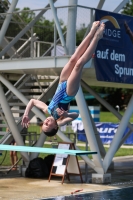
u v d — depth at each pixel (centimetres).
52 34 2714
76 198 1806
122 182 2253
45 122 1237
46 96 2605
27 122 1236
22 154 2469
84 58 1129
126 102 10069
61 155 2245
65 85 1173
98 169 2206
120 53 2166
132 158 3450
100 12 2088
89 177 2430
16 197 1822
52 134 1252
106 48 2102
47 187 2080
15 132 2445
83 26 2145
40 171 2353
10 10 2417
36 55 2734
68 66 1172
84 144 4266
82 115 2144
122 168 2858
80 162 3172
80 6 2111
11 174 2477
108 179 2212
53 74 2512
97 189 2034
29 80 2773
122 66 2173
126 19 2192
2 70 2348
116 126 4438
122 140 2747
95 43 1131
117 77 2147
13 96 2717
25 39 2778
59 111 1175
